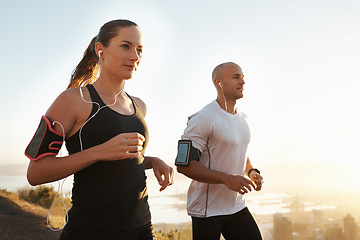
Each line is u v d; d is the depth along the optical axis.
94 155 1.12
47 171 1.15
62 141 1.23
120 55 1.33
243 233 2.38
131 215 1.32
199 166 2.23
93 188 1.27
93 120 1.27
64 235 1.31
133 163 1.35
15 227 6.39
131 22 1.38
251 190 2.12
